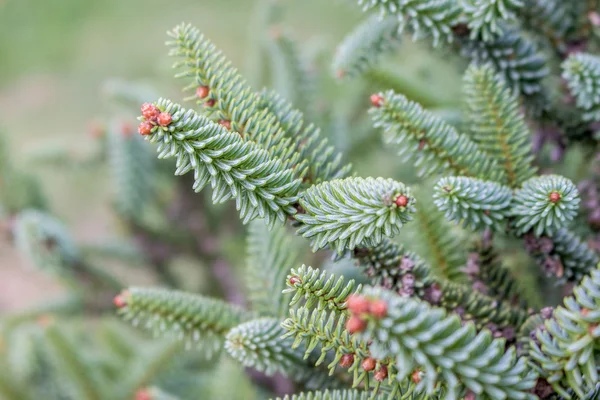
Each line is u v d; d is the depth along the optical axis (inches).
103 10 82.2
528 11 16.8
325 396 12.8
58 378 24.8
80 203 56.5
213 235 30.2
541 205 12.9
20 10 85.0
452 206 13.2
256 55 27.1
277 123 13.3
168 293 15.2
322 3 63.7
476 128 14.9
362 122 28.3
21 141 66.8
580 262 14.0
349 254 12.9
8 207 26.7
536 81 16.2
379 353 10.7
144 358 23.8
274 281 15.4
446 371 10.6
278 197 12.4
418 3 14.9
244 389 18.1
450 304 13.8
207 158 11.8
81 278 25.7
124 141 25.4
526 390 11.2
